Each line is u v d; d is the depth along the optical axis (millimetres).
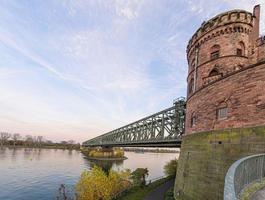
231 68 23328
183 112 36656
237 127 16109
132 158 158500
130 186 40531
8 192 46812
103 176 38031
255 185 8812
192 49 29062
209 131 19125
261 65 14977
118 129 79750
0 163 83062
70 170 76750
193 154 21406
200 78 25922
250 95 15461
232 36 24172
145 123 51594
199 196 18562
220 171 16609
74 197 42719
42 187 51375
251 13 25062
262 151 13719
